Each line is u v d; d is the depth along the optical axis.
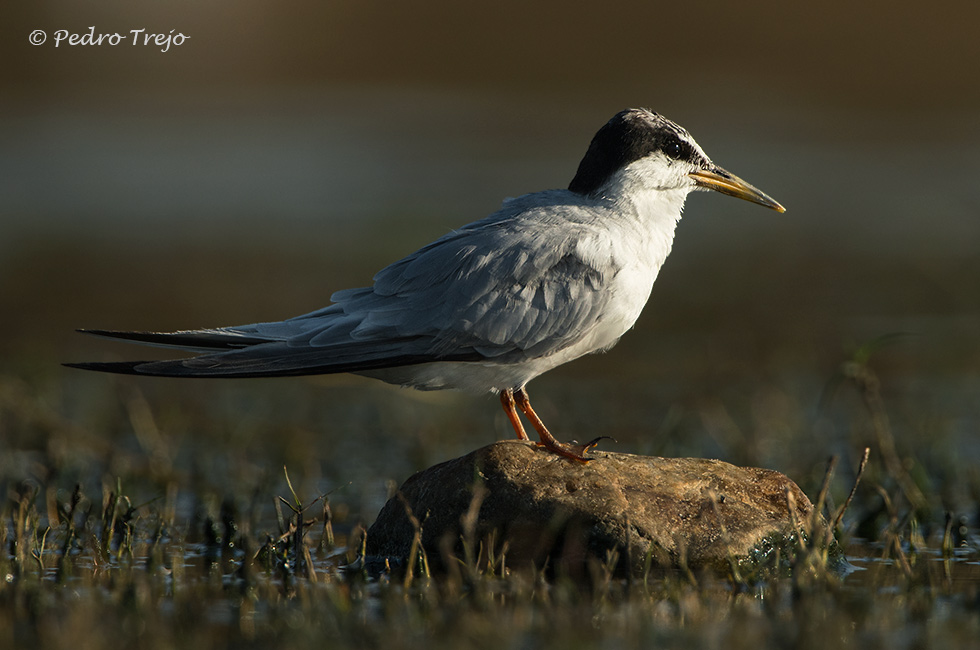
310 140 30.02
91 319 17.44
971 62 33.25
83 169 27.72
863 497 10.38
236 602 7.46
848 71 33.25
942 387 14.53
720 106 31.66
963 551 8.76
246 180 26.48
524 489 8.27
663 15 34.69
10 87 33.31
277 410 14.20
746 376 15.23
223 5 34.75
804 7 34.72
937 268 20.09
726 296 18.98
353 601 7.37
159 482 11.16
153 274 20.00
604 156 9.29
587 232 8.84
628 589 7.65
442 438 12.77
